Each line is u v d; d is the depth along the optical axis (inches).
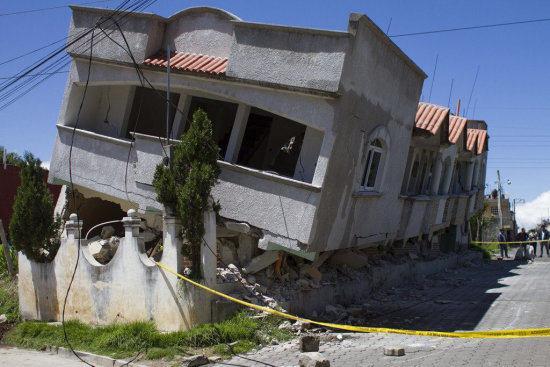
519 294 627.5
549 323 444.8
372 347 375.6
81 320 466.3
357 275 616.7
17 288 569.6
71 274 477.7
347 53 446.9
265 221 473.1
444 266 941.2
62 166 585.6
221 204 492.1
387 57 528.4
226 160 513.7
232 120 597.6
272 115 584.4
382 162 583.2
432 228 862.5
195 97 570.3
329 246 504.1
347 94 462.3
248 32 485.4
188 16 553.0
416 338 408.2
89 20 568.7
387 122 565.3
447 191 872.3
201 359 340.2
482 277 836.0
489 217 2011.6
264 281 478.0
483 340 381.7
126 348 380.8
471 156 979.9
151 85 519.8
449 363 312.7
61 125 585.6
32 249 510.9
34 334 456.8
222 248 487.8
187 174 416.2
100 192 558.3
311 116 464.8
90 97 597.9
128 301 430.9
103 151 557.3
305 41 463.5
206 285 402.0
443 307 564.1
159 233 534.9
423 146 735.7
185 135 422.9
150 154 514.0
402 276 746.8
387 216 632.4
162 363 349.7
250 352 365.1
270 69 474.3
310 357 306.3
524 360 309.1
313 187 453.1
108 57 552.7
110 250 514.6
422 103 753.6
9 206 885.2
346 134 476.4
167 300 405.4
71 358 398.6
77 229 479.5
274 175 470.9
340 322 489.1
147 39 538.9
